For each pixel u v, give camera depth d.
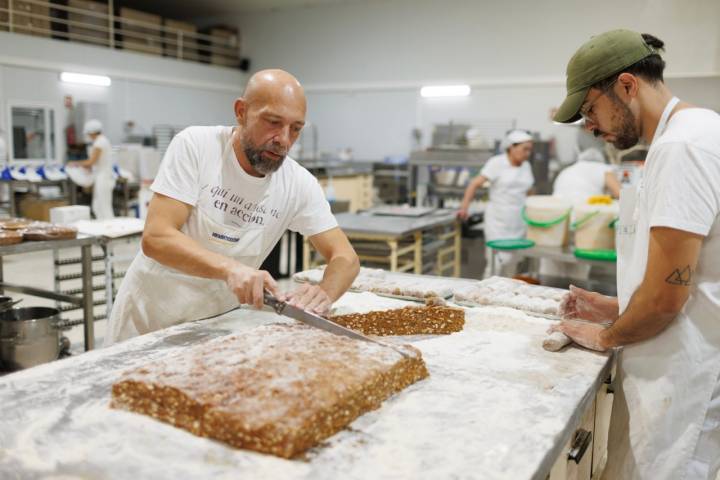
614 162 6.19
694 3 6.13
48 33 9.09
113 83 9.91
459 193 7.16
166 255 1.73
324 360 1.31
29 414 1.20
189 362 1.29
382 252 4.66
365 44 11.39
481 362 1.55
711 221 1.36
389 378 1.29
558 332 1.69
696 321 1.48
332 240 2.04
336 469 1.02
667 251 1.36
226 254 1.94
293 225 2.10
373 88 11.37
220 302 2.06
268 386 1.17
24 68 8.70
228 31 12.38
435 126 10.02
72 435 1.12
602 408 1.78
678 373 1.49
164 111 10.86
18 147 8.71
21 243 3.42
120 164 9.24
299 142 10.91
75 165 8.29
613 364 1.78
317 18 11.83
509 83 10.05
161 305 2.02
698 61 6.22
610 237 3.62
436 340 1.74
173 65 10.89
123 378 1.22
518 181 5.39
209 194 1.85
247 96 1.68
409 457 1.06
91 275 3.76
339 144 11.91
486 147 7.42
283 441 1.04
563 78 9.65
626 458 1.58
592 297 1.92
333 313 1.93
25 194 8.55
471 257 6.38
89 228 3.94
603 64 1.46
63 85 9.23
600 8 9.27
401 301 2.17
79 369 1.43
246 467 1.02
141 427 1.15
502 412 1.25
